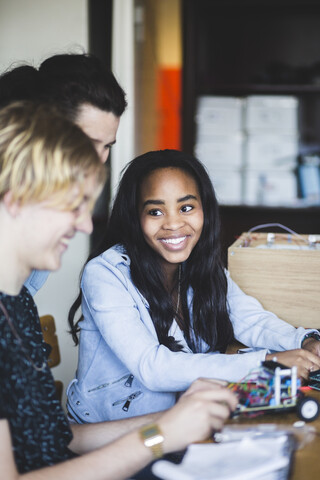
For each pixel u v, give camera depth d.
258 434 0.94
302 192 4.01
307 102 4.22
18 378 0.96
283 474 0.86
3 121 0.92
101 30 3.03
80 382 1.54
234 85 4.05
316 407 1.12
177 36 5.69
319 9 4.12
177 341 1.56
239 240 1.98
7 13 2.72
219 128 4.02
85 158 0.92
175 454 1.37
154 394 1.48
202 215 1.58
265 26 4.23
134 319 1.42
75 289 2.79
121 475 0.96
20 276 0.98
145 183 1.55
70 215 0.93
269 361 1.18
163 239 1.55
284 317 1.80
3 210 0.93
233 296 1.75
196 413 0.99
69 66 1.36
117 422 1.27
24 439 0.97
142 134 3.75
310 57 4.23
